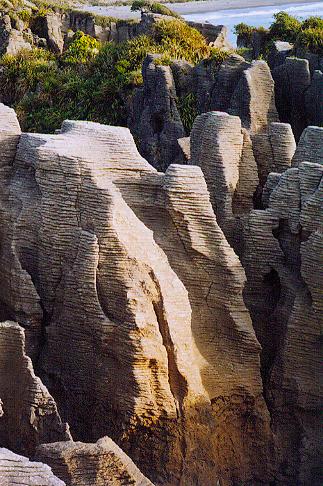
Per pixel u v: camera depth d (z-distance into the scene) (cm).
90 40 6812
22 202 2203
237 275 2169
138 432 2086
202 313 2189
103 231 2062
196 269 2175
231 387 2189
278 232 2283
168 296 2058
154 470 2092
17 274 2181
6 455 1443
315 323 2169
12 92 6156
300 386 2198
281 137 2577
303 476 2205
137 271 2050
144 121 4572
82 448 1764
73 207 2123
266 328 2289
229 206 2391
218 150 2409
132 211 2130
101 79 5559
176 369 2070
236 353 2197
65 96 5669
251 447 2220
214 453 2128
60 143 2153
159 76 4500
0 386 2009
